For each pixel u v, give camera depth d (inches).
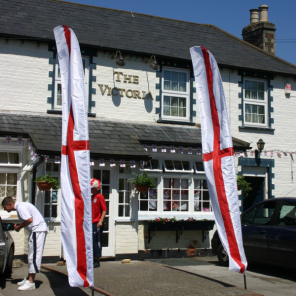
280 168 534.9
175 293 264.1
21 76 426.6
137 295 258.7
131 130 445.7
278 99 548.4
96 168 406.3
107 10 558.3
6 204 277.7
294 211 338.3
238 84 526.0
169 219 429.4
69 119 255.6
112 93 462.0
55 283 295.4
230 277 336.5
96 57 459.2
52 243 378.3
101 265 367.6
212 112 297.6
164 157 458.3
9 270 315.9
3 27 427.2
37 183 368.2
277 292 289.6
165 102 491.8
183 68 501.7
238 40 613.6
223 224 285.6
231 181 289.7
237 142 488.7
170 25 581.0
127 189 415.8
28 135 379.9
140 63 479.8
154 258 434.0
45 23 465.4
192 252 454.0
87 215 243.6
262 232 353.4
